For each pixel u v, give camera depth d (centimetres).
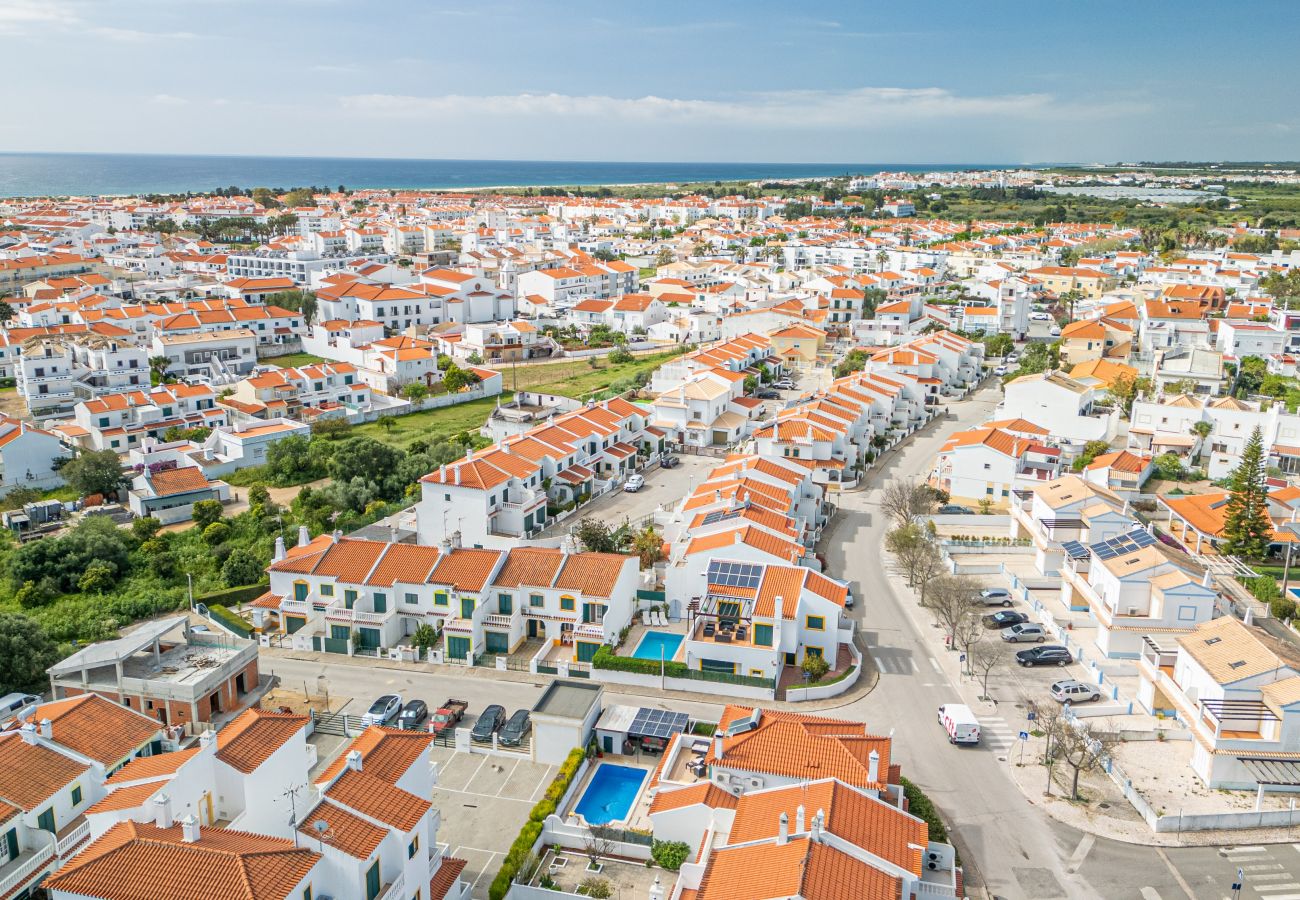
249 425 14962
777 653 7950
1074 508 9825
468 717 7606
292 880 4309
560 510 11694
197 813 5056
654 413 15038
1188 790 6569
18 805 5388
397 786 5169
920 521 11475
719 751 5897
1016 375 18575
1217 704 6675
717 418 15225
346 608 8831
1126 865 5866
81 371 17212
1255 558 10075
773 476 11150
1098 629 8500
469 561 8850
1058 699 7719
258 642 8862
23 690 7906
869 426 14638
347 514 12075
